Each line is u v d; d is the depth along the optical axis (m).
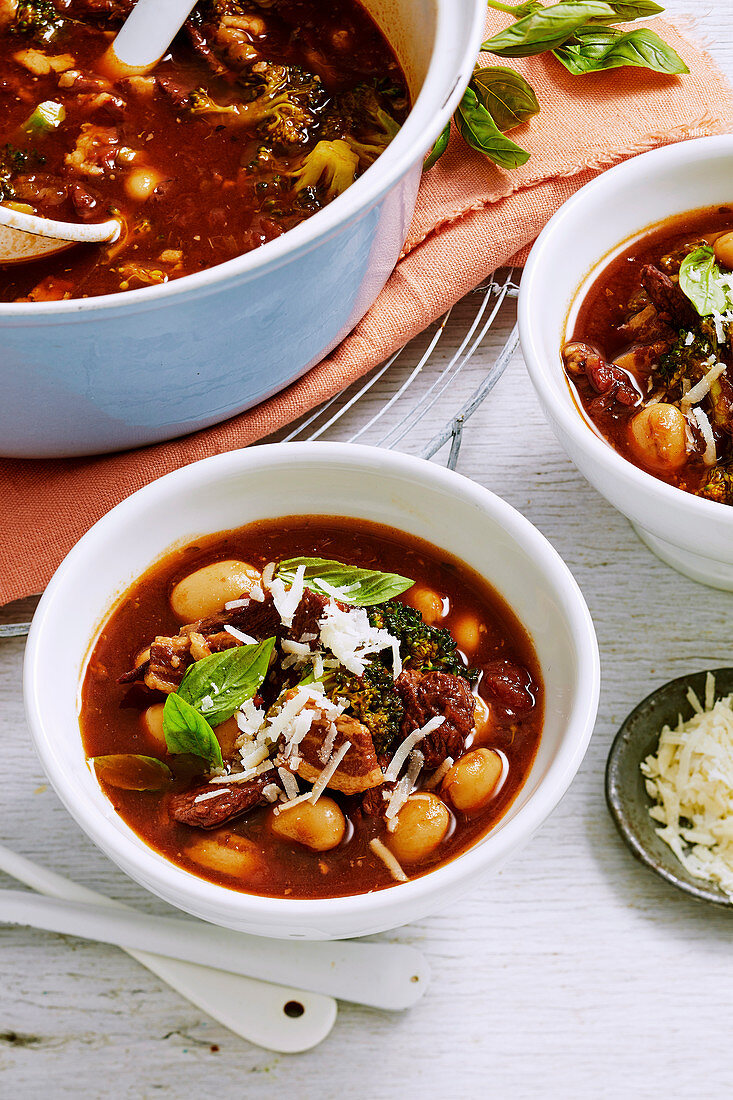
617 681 0.68
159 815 0.60
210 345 0.65
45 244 0.68
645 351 0.67
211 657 0.60
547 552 0.61
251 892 0.59
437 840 0.59
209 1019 0.63
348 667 0.60
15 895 0.63
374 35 0.74
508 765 0.61
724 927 0.64
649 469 0.66
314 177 0.70
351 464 0.63
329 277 0.65
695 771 0.64
